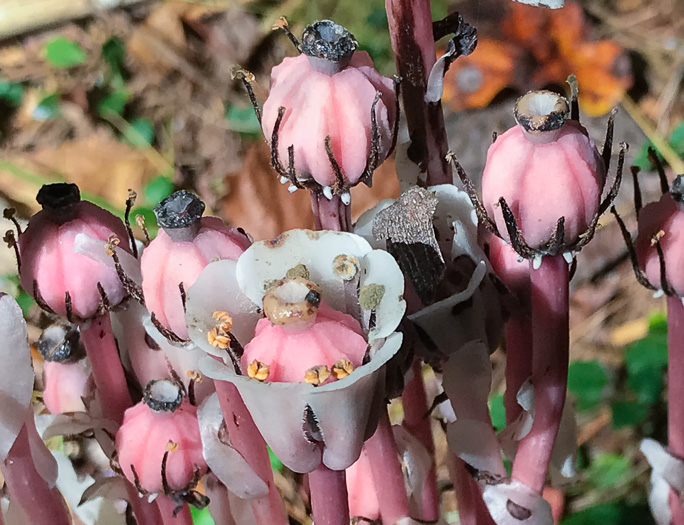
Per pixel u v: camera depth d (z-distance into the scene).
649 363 0.19
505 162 0.09
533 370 0.11
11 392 0.10
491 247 0.11
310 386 0.08
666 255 0.11
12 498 0.11
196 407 0.11
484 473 0.11
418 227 0.10
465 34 0.11
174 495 0.11
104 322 0.11
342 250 0.09
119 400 0.12
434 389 0.19
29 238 0.11
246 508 0.12
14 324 0.10
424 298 0.11
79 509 0.13
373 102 0.10
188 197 0.10
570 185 0.09
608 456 0.19
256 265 0.09
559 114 0.09
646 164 0.24
